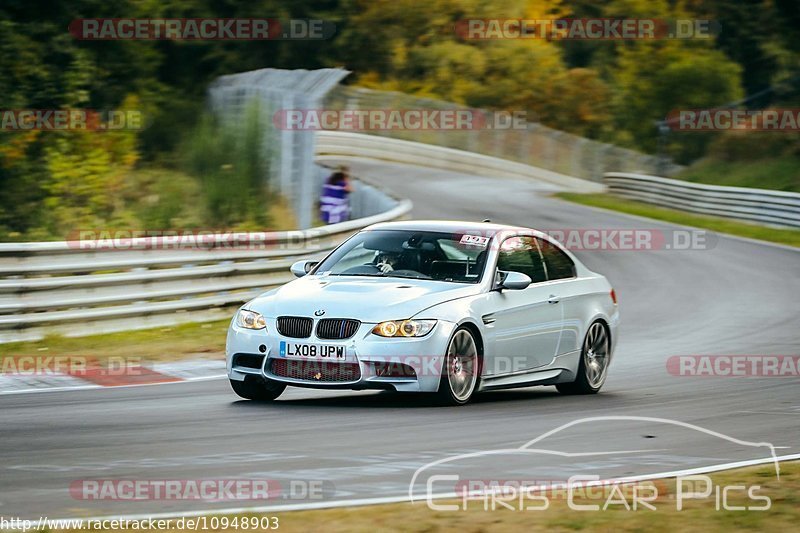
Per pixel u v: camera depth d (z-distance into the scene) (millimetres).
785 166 126812
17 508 17266
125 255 42469
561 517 16906
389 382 27625
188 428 24766
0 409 27266
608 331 34156
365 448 22609
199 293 45750
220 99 101188
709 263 73938
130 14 104375
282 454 21844
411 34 167125
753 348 43625
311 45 148250
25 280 38531
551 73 182500
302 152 73062
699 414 28625
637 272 69750
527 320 30812
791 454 23250
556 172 157125
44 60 93312
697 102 179250
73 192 75562
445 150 148250
